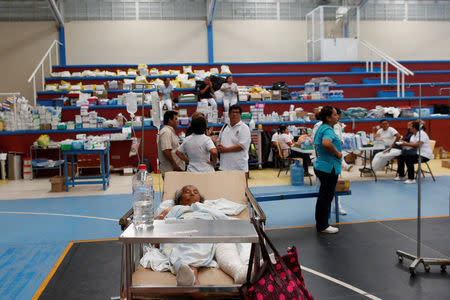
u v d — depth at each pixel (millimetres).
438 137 11805
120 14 16062
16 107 10633
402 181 8352
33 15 15445
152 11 16219
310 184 8258
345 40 16203
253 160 10305
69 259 4164
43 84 13461
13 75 15352
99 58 16016
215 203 3643
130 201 7059
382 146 8688
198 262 2703
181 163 5141
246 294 2137
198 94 11805
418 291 3264
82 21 15891
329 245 4449
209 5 15555
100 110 11492
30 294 3346
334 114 4781
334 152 4637
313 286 3389
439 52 17766
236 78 14609
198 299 2471
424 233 4793
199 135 4688
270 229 5152
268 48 16938
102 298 3238
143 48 16219
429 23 17719
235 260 2660
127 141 10578
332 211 5922
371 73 15109
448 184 7898
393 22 17453
